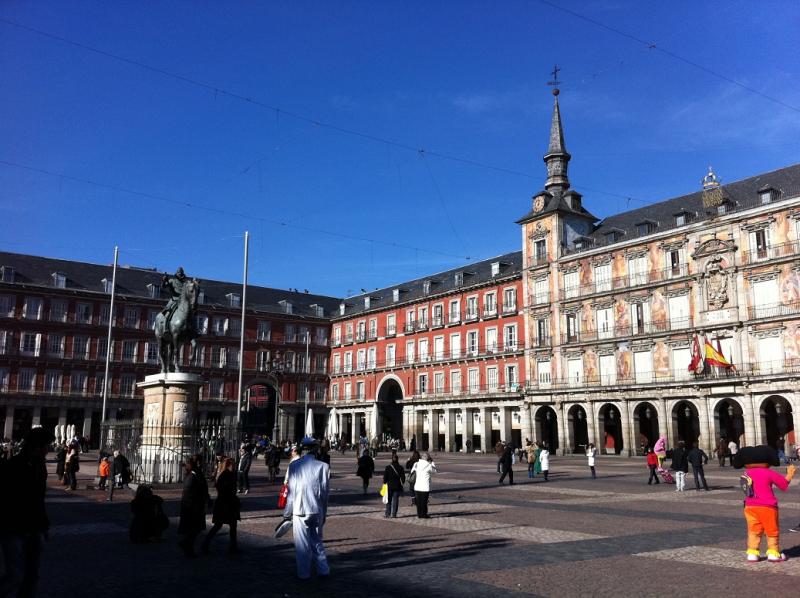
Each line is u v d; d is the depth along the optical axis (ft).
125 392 236.22
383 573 31.76
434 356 237.25
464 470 120.26
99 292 236.43
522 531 45.42
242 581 30.17
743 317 155.63
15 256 233.35
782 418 152.97
